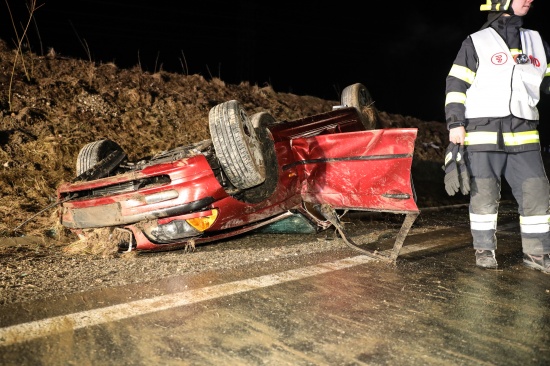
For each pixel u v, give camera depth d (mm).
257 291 3258
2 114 7062
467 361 2273
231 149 4301
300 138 4965
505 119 3764
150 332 2572
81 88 8180
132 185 4449
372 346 2424
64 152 6863
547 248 3836
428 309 2957
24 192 6012
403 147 4281
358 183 4609
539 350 2398
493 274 3770
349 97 7105
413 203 4262
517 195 3893
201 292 3229
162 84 9445
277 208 4840
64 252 4621
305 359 2277
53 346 2396
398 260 4199
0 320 2723
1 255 4375
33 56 8625
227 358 2277
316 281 3508
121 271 3799
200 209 4289
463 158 3850
